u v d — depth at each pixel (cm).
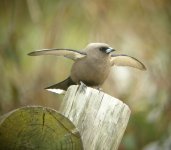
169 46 1473
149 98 1406
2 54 1442
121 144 1388
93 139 752
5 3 1497
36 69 1412
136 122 1397
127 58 964
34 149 703
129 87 1403
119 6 1466
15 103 1391
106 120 757
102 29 1442
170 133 1377
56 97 1386
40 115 700
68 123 702
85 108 761
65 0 1462
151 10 1487
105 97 764
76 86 779
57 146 705
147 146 1326
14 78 1411
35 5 1472
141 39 1459
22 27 1484
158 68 1430
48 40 1440
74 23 1452
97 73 938
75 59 940
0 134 698
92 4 1452
